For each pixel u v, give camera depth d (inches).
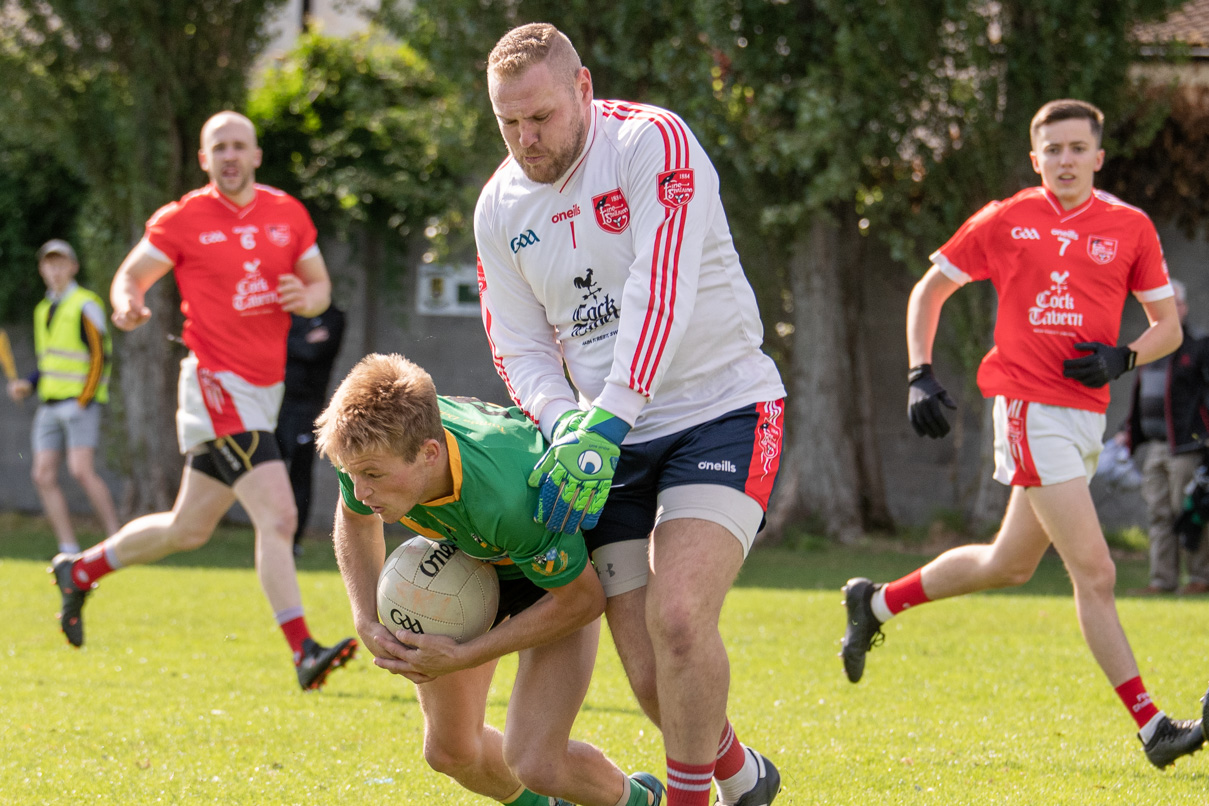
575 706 465.1
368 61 2145.7
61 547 1622.8
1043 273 685.3
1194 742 598.2
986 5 1686.8
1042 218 696.4
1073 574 666.8
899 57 1692.9
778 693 803.4
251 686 826.2
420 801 546.0
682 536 448.1
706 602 436.1
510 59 438.3
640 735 676.1
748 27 1755.7
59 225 2178.9
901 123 1749.5
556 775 460.4
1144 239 691.4
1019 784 577.3
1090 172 695.1
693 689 429.4
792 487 1904.5
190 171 1978.3
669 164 446.9
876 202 1790.1
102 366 1582.2
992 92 1694.1
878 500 1952.5
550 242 471.8
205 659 922.7
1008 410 688.4
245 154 884.0
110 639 1003.9
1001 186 1723.7
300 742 659.4
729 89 1802.4
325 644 986.1
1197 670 868.6
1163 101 1732.3
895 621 1117.1
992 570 724.7
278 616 825.5
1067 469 669.9
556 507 416.2
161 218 877.8
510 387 500.4
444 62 1817.2
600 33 1828.2
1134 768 615.8
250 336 870.4
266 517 852.0
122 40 1893.5
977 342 1806.1
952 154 1753.2
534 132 443.8
